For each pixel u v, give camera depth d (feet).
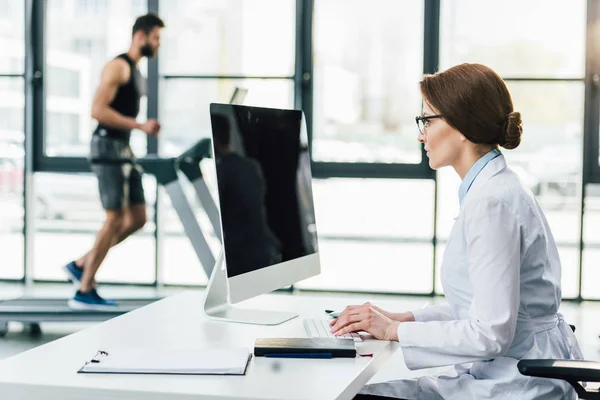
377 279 18.10
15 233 19.02
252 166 6.03
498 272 4.91
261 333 5.63
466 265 5.23
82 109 18.61
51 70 18.63
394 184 17.78
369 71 17.71
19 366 4.53
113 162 14.38
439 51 17.38
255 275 5.85
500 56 17.22
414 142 17.66
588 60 16.78
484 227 4.97
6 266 19.10
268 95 18.01
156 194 18.33
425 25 17.38
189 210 13.98
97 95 14.16
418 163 17.65
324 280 18.30
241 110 5.97
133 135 18.25
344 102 17.80
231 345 5.23
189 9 18.10
